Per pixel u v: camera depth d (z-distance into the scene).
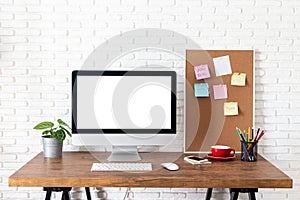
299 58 3.09
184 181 2.33
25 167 2.56
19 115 3.08
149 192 3.13
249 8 3.07
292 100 3.10
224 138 3.09
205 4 3.06
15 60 3.06
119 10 3.06
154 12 3.06
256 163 2.71
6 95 3.07
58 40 3.06
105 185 2.33
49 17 3.05
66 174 2.39
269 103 3.10
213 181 2.32
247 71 3.08
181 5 3.06
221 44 3.08
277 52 3.08
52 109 3.09
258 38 3.08
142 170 2.49
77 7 3.05
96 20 3.06
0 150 3.09
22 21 3.05
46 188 2.57
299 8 3.07
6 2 3.04
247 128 3.09
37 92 3.08
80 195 3.13
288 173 3.13
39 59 3.07
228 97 3.09
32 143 3.10
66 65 3.07
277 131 3.11
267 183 2.32
